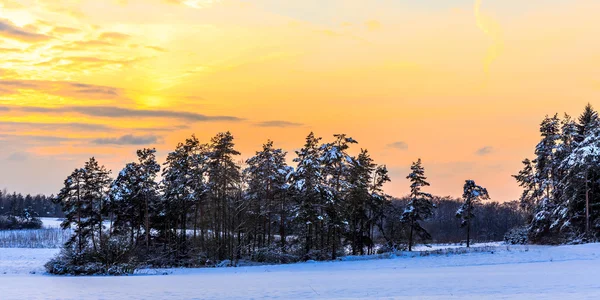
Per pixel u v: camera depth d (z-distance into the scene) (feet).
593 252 140.56
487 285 71.97
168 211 178.50
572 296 55.72
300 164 171.42
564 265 111.45
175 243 184.34
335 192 170.19
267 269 141.79
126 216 181.06
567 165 184.85
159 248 183.32
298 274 114.11
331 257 177.58
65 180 170.71
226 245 179.52
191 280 100.68
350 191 182.29
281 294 68.23
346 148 176.86
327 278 97.04
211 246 177.58
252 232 191.42
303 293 68.85
